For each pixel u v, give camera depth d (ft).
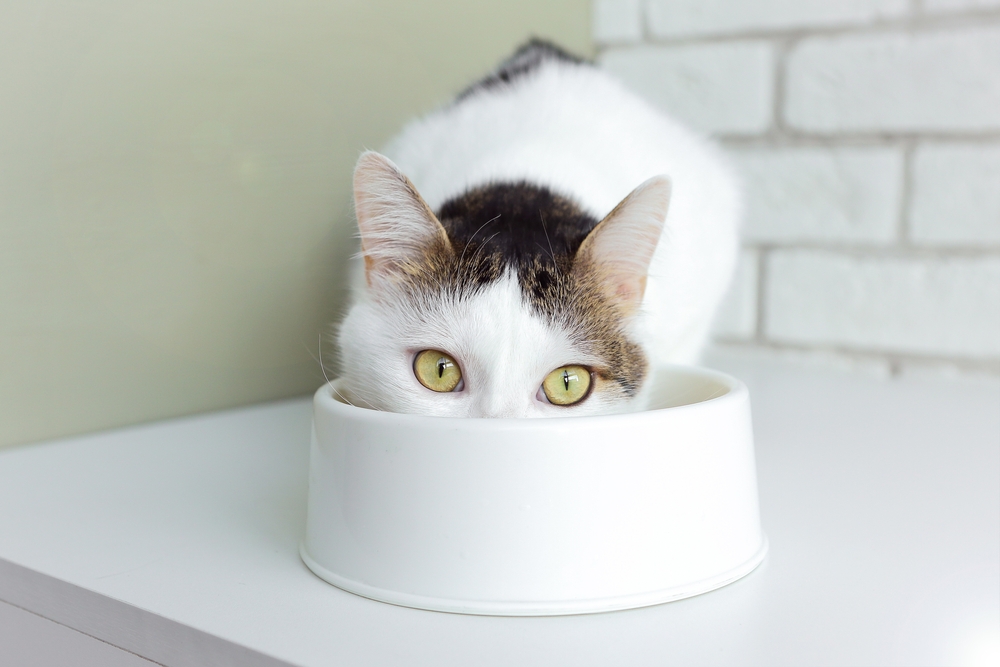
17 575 2.68
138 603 2.36
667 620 2.26
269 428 4.36
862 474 3.64
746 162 6.61
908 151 6.16
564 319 2.97
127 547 2.81
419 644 2.13
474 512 2.24
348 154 4.99
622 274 3.19
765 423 4.58
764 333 6.81
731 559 2.49
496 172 3.83
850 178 6.33
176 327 4.42
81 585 2.49
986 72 5.87
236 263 4.58
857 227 6.39
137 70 4.00
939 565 2.65
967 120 5.96
